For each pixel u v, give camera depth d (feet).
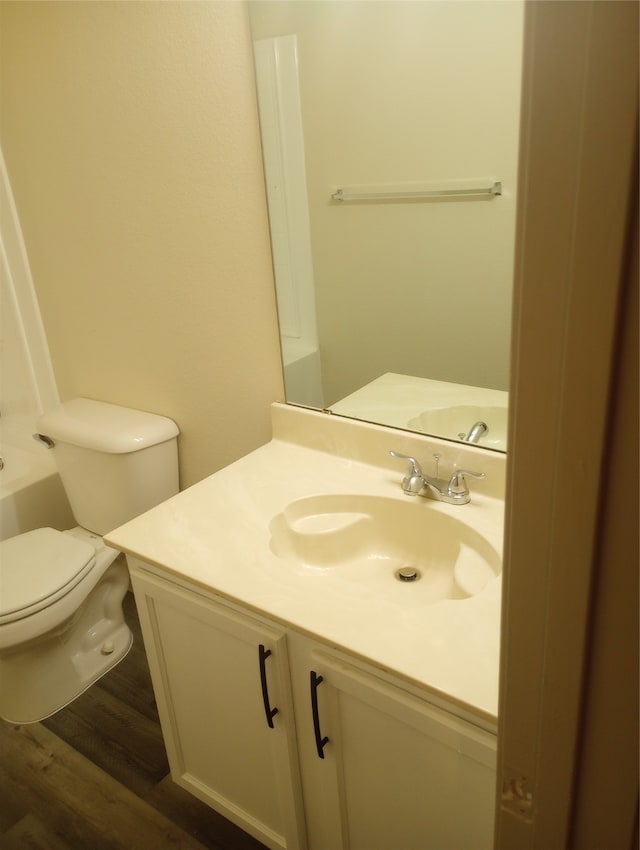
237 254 5.31
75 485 6.88
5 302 7.51
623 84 1.26
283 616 3.46
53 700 6.37
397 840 3.78
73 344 7.11
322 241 4.81
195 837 5.15
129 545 4.21
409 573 4.43
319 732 3.65
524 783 2.04
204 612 4.01
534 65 1.36
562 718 1.84
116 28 5.19
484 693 2.90
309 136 4.56
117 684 6.71
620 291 1.38
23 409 8.23
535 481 1.65
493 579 3.68
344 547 4.62
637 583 1.58
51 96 5.91
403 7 3.91
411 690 3.17
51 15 5.54
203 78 4.89
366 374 4.99
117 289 6.33
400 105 4.12
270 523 4.40
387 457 4.99
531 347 1.55
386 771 3.58
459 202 4.12
